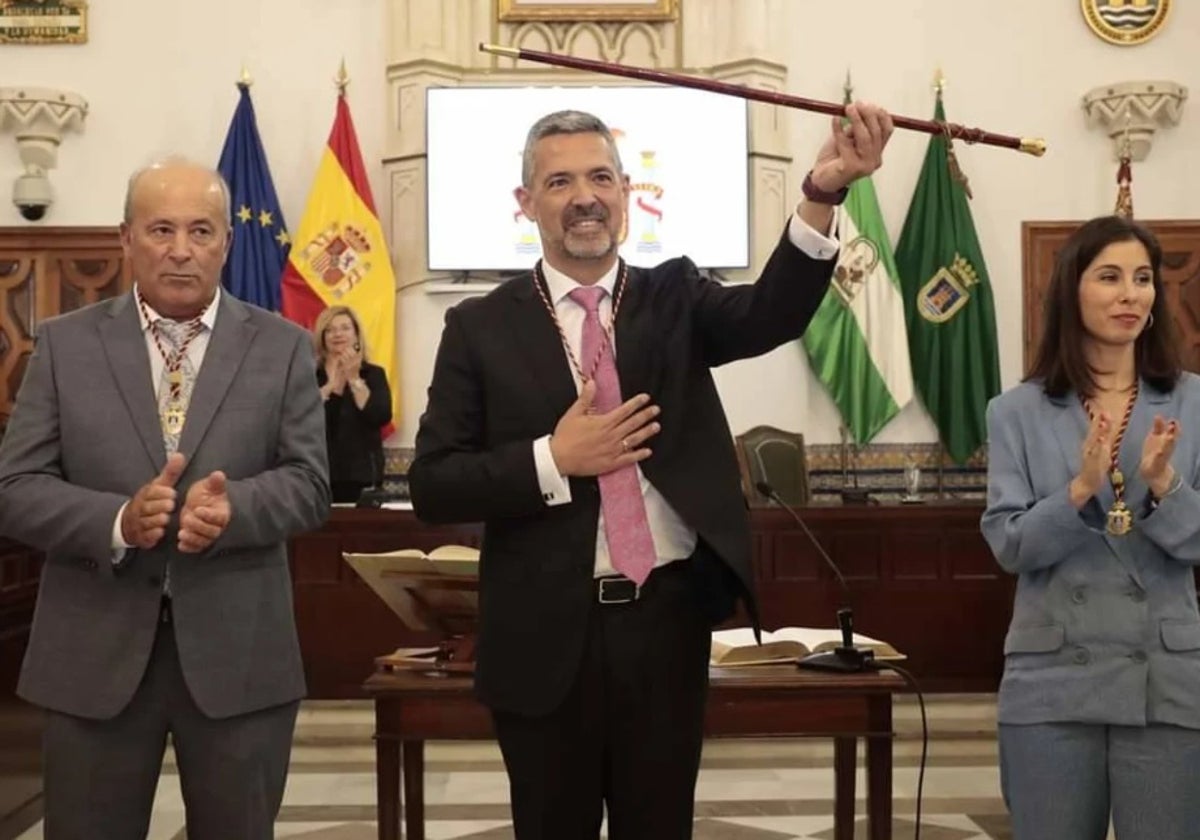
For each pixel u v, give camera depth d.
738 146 7.01
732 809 4.32
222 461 2.14
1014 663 2.18
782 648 2.58
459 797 4.49
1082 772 2.11
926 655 5.57
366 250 6.92
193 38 7.11
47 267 7.09
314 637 5.27
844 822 2.92
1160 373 2.18
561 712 1.91
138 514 1.95
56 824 2.09
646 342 1.99
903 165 7.23
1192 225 7.16
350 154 6.99
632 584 1.90
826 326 7.03
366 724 5.57
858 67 7.18
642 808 1.92
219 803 2.12
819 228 1.87
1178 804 2.06
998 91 7.19
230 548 2.08
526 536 1.93
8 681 3.98
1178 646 2.07
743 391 7.07
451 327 2.06
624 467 1.85
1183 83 7.19
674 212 7.01
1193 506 2.02
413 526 5.25
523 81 7.12
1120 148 7.05
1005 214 7.20
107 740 2.09
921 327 7.09
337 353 6.17
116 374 2.15
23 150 6.98
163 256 2.12
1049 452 2.19
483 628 1.96
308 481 2.16
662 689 1.92
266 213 6.96
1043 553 2.09
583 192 1.95
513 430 1.96
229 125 7.13
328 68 7.15
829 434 7.14
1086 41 7.20
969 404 7.04
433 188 6.96
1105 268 2.15
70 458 2.14
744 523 1.94
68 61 7.09
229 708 2.09
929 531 5.58
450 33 7.08
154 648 2.10
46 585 2.15
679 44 7.14
